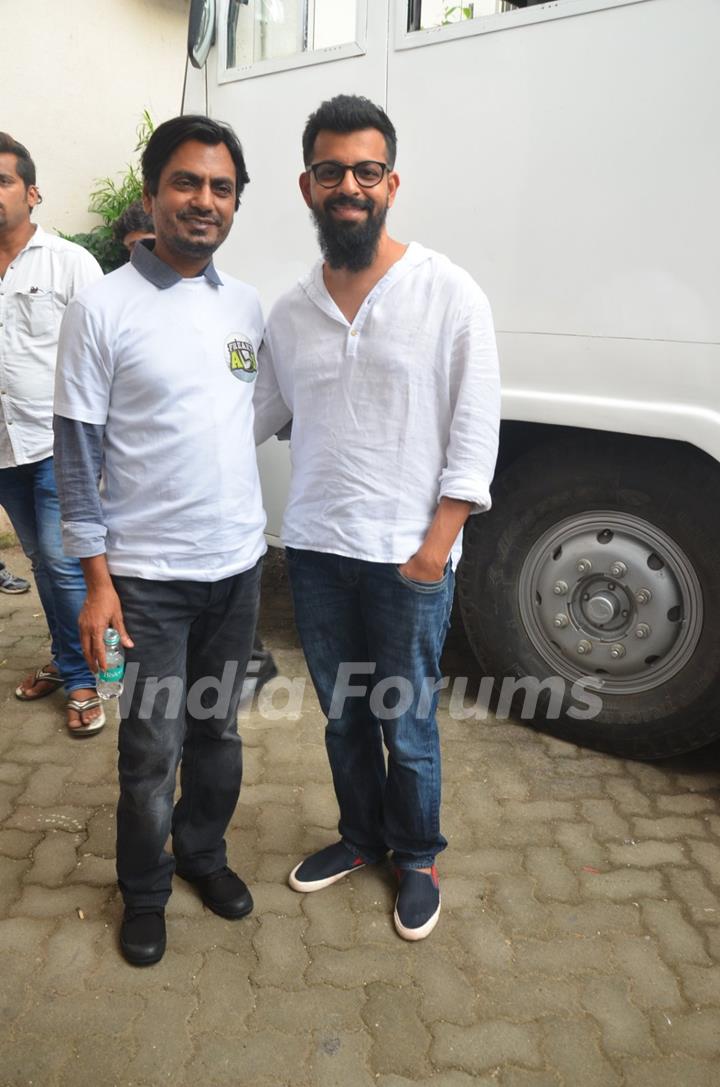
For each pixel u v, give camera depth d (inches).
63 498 66.4
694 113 82.7
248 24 111.0
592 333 91.3
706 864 88.0
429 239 100.4
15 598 155.9
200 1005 71.1
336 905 82.6
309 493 73.9
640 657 99.3
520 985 73.6
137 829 73.2
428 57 96.8
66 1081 64.2
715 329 84.6
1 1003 70.8
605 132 87.4
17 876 85.5
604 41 86.0
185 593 69.9
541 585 104.6
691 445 92.7
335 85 104.3
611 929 79.6
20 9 178.1
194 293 67.4
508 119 92.7
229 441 69.3
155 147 63.6
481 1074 65.6
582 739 107.1
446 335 67.0
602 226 89.0
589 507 99.7
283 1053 66.9
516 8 92.6
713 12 80.4
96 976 73.7
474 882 85.4
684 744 100.2
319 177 65.2
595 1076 65.6
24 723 113.9
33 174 104.0
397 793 78.4
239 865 87.7
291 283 112.7
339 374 69.8
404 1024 69.6
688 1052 67.7
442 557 68.7
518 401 96.0
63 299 105.3
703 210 83.6
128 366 65.1
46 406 105.7
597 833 92.5
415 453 69.4
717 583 93.1
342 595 75.7
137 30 197.0
